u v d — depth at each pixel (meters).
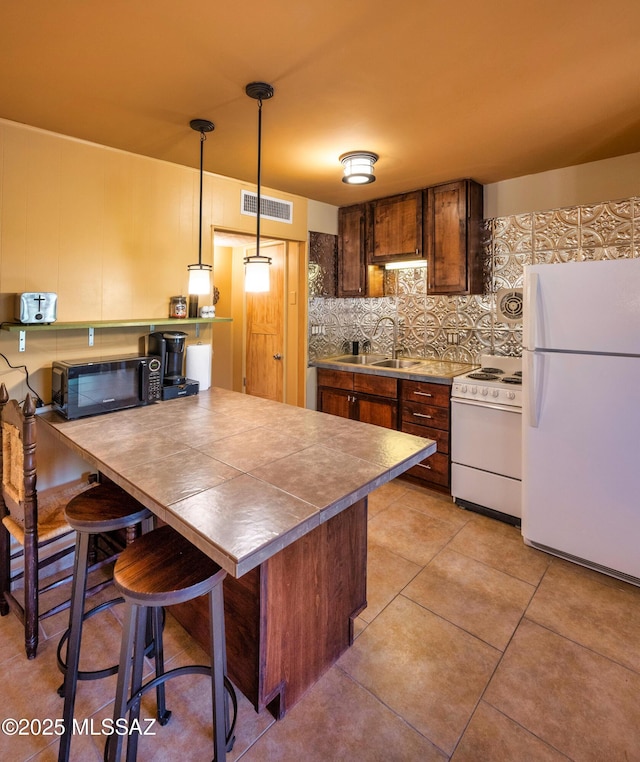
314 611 1.65
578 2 1.38
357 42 1.59
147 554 1.31
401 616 2.05
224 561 1.02
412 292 4.02
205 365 2.94
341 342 4.43
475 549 2.61
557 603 2.14
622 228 2.84
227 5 1.39
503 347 3.49
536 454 2.51
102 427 2.05
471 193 3.30
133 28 1.51
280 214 3.64
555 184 3.08
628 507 2.22
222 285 5.12
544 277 2.40
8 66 1.75
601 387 2.26
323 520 1.24
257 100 2.03
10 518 1.99
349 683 1.69
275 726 1.52
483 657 1.82
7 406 1.91
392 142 2.54
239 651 1.53
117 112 2.15
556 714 1.56
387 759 1.41
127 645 1.20
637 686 1.67
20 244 2.32
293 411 2.37
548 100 2.05
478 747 1.45
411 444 1.80
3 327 2.19
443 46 1.62
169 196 2.92
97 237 2.61
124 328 2.76
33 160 2.34
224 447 1.76
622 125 2.34
